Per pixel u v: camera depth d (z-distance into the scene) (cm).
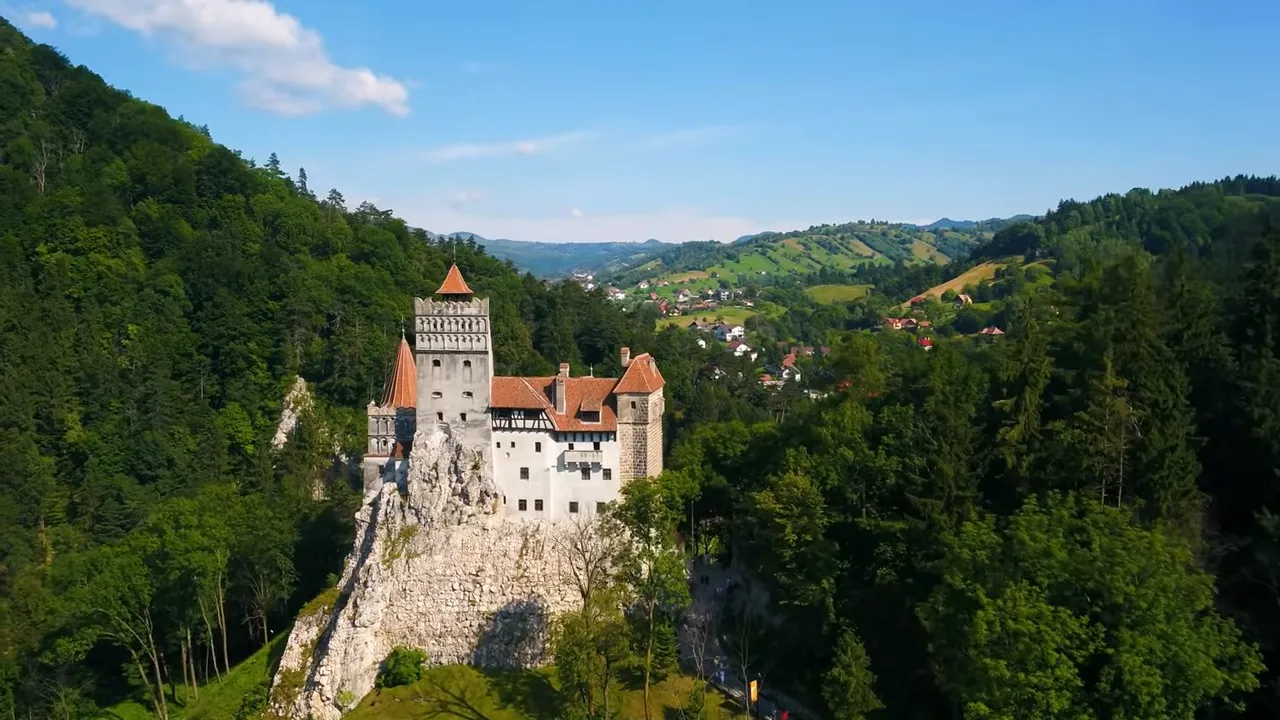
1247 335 7838
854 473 8662
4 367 13175
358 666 9062
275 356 15125
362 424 14750
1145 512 6812
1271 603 6297
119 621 9338
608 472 9688
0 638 10131
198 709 9569
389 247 18550
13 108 18238
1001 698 5622
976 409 8856
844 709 6881
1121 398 7150
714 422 14225
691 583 10088
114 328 14800
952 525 7194
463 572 9556
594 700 7906
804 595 7956
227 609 11206
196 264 15725
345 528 11962
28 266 15000
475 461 9756
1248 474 7162
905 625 7562
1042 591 5841
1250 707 6125
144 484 13338
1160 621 5459
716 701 7994
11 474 12212
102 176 17300
